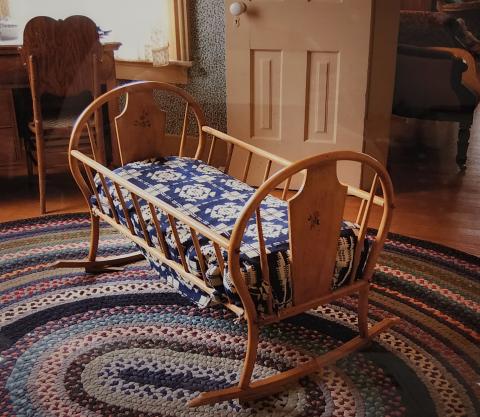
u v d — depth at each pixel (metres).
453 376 1.86
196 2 3.16
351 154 1.55
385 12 2.93
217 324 2.10
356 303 2.23
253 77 3.12
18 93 3.02
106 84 3.01
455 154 3.68
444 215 3.01
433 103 3.43
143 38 3.25
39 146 2.90
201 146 2.53
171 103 3.40
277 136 3.20
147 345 1.98
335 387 1.81
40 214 2.98
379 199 1.79
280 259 1.67
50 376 1.84
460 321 2.13
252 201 1.46
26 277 2.39
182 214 1.69
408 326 2.09
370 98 3.09
